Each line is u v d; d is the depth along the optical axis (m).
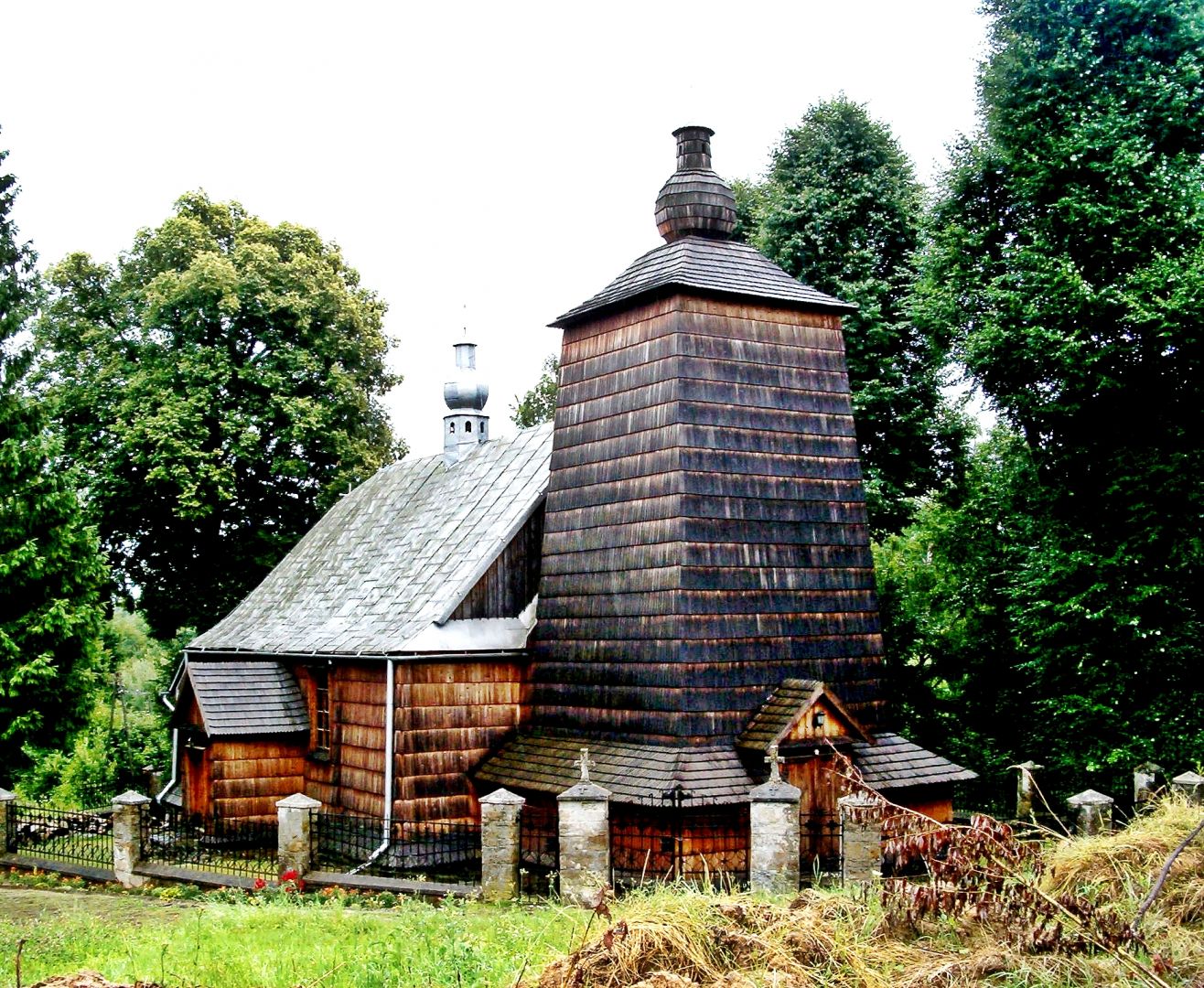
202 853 20.66
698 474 17.94
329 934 13.05
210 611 35.16
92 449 33.31
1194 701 21.25
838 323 20.16
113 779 35.44
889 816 9.92
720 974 8.95
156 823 22.92
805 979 8.80
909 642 31.33
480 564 21.11
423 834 20.00
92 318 35.25
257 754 23.08
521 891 16.12
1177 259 20.72
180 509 31.83
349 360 36.19
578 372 20.45
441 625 20.52
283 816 17.70
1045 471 23.55
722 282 18.88
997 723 28.98
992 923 9.62
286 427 33.66
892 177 30.38
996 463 29.62
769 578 18.31
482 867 16.27
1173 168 21.61
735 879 16.69
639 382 18.92
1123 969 8.75
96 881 18.97
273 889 16.81
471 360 27.70
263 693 23.53
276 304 33.62
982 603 29.67
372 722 20.86
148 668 64.56
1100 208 21.42
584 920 11.81
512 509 22.27
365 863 19.55
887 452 29.30
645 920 9.48
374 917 14.41
